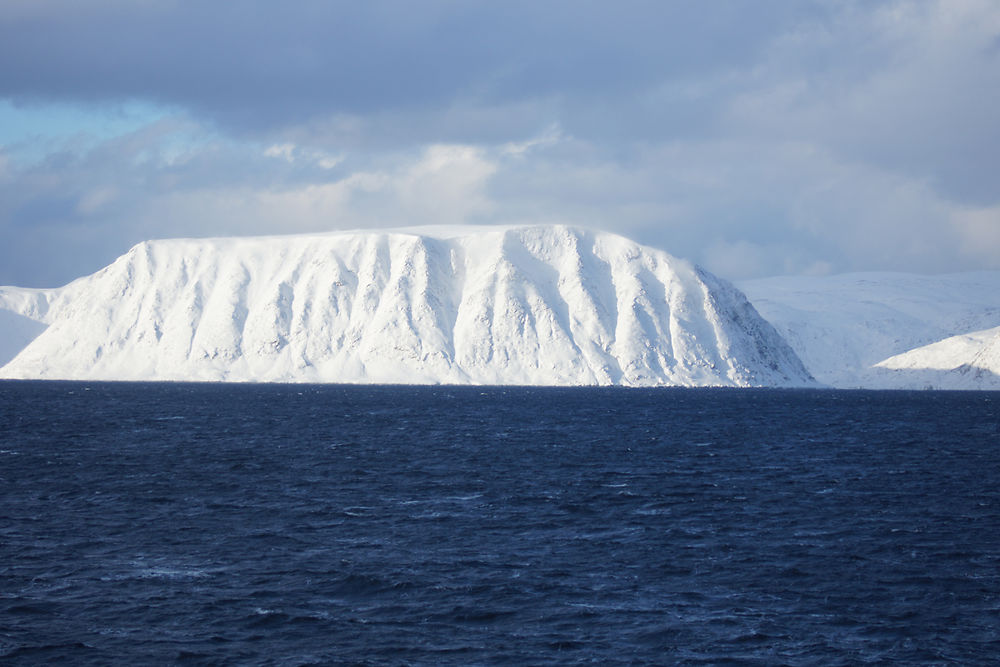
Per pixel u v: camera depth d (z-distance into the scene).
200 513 98.56
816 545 85.50
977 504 107.81
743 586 71.88
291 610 65.19
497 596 68.69
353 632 61.12
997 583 72.88
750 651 58.34
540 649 58.44
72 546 82.50
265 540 85.81
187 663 55.66
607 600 68.06
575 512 101.38
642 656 57.47
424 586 70.94
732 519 98.00
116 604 65.88
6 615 63.06
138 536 86.88
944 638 60.69
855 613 65.50
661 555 81.44
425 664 55.94
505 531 90.94
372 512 100.25
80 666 54.88
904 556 81.38
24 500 104.81
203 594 68.44
